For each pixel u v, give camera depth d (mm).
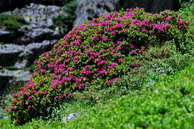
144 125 10523
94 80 20125
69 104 18547
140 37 22250
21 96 19938
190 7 35844
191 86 13031
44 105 19469
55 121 17141
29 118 19547
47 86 20203
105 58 21141
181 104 11422
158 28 22516
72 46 22734
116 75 19984
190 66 17000
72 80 20406
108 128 11125
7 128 19531
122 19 23828
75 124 13461
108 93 17594
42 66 23641
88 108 16766
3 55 30672
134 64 20344
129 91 16844
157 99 12188
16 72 30266
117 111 12594
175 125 10109
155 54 20781
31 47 32219
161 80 16359
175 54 20281
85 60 21391
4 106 26375
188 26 25766
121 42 21859
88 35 23219
